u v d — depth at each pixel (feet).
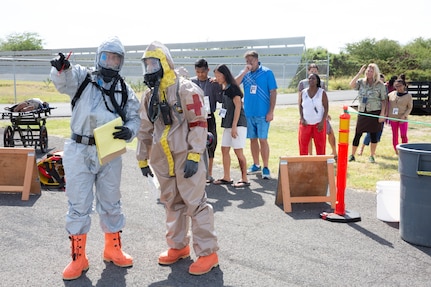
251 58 26.55
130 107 14.71
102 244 16.94
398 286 13.74
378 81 31.35
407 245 16.94
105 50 13.93
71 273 14.01
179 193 14.76
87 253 16.07
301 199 21.35
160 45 14.07
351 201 22.63
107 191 14.62
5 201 22.18
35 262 15.26
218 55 171.01
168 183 14.55
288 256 15.84
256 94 26.76
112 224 15.07
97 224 19.04
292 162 21.67
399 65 176.86
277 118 60.13
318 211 21.03
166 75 13.87
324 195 22.04
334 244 16.98
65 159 14.11
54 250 16.30
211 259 14.57
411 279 14.20
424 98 69.31
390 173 28.66
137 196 23.44
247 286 13.64
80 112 13.98
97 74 14.16
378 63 178.60
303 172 21.74
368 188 25.02
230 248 16.51
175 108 13.87
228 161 26.03
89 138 14.01
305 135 27.30
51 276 14.26
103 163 13.69
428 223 16.52
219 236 17.72
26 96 99.04
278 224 19.20
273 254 15.99
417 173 16.35
